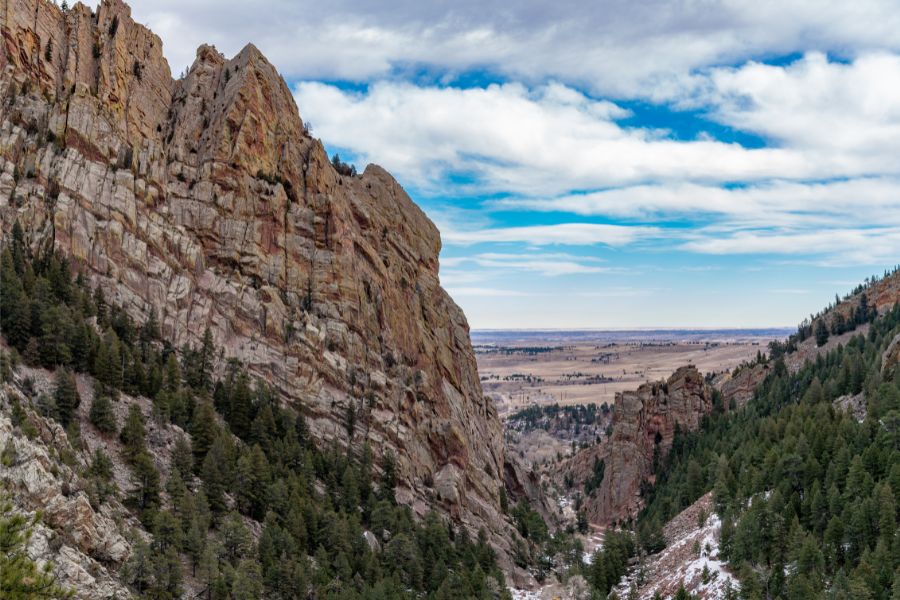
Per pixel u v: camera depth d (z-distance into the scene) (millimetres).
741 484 157000
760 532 123938
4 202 108938
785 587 112438
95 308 110625
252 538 97812
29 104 119000
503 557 146750
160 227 127875
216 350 127750
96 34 135125
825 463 139750
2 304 97875
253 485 107000
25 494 63625
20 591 34594
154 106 143500
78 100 123125
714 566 129750
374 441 142625
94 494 76000
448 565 124500
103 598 63562
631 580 148000
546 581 149000
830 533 116250
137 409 100875
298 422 129625
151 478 89375
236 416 119875
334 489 124375
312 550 107438
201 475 100938
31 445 68500
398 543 115875
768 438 172375
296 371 135625
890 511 110000
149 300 121812
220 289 132750
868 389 178250
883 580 101250
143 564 73750
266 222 142875
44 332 98875
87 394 99312
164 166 136125
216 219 137000
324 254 149750
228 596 82562
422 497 146750
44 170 115938
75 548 66062
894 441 133125
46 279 104750
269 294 137625
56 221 113125
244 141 142500
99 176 121062
